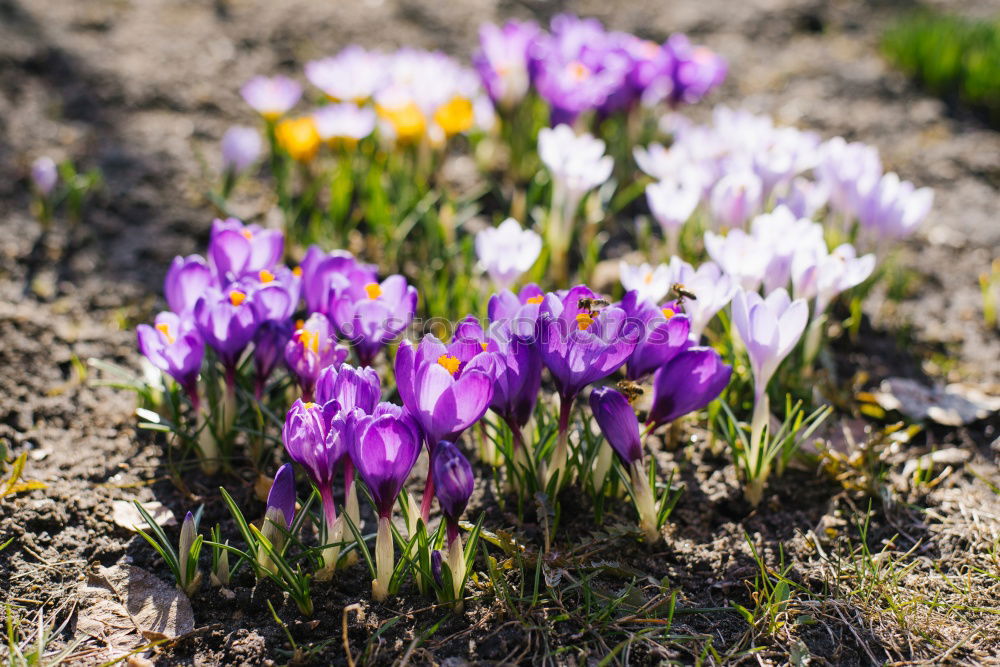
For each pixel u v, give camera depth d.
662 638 0.78
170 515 0.85
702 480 0.88
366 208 1.08
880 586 0.81
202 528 0.84
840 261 0.88
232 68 1.36
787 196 1.01
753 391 0.92
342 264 0.86
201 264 0.86
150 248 1.05
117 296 1.01
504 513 0.85
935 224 1.13
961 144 1.28
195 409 0.86
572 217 1.01
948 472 0.89
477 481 0.87
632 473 0.81
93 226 1.07
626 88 1.12
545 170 1.09
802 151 0.99
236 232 0.87
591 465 0.84
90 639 0.79
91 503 0.85
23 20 1.40
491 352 0.78
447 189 1.12
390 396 0.88
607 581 0.81
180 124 1.22
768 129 1.03
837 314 1.02
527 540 0.82
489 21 1.56
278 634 0.79
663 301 0.94
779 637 0.79
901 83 1.44
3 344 0.95
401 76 1.12
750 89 1.41
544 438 0.83
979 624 0.80
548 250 0.99
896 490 0.88
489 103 1.15
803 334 0.92
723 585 0.82
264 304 0.84
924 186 1.19
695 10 1.66
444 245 1.04
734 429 0.86
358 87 1.12
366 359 0.84
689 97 1.15
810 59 1.51
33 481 0.86
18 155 1.13
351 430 0.76
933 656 0.79
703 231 1.04
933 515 0.86
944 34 1.45
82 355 0.96
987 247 1.10
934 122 1.33
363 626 0.79
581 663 0.77
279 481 0.78
